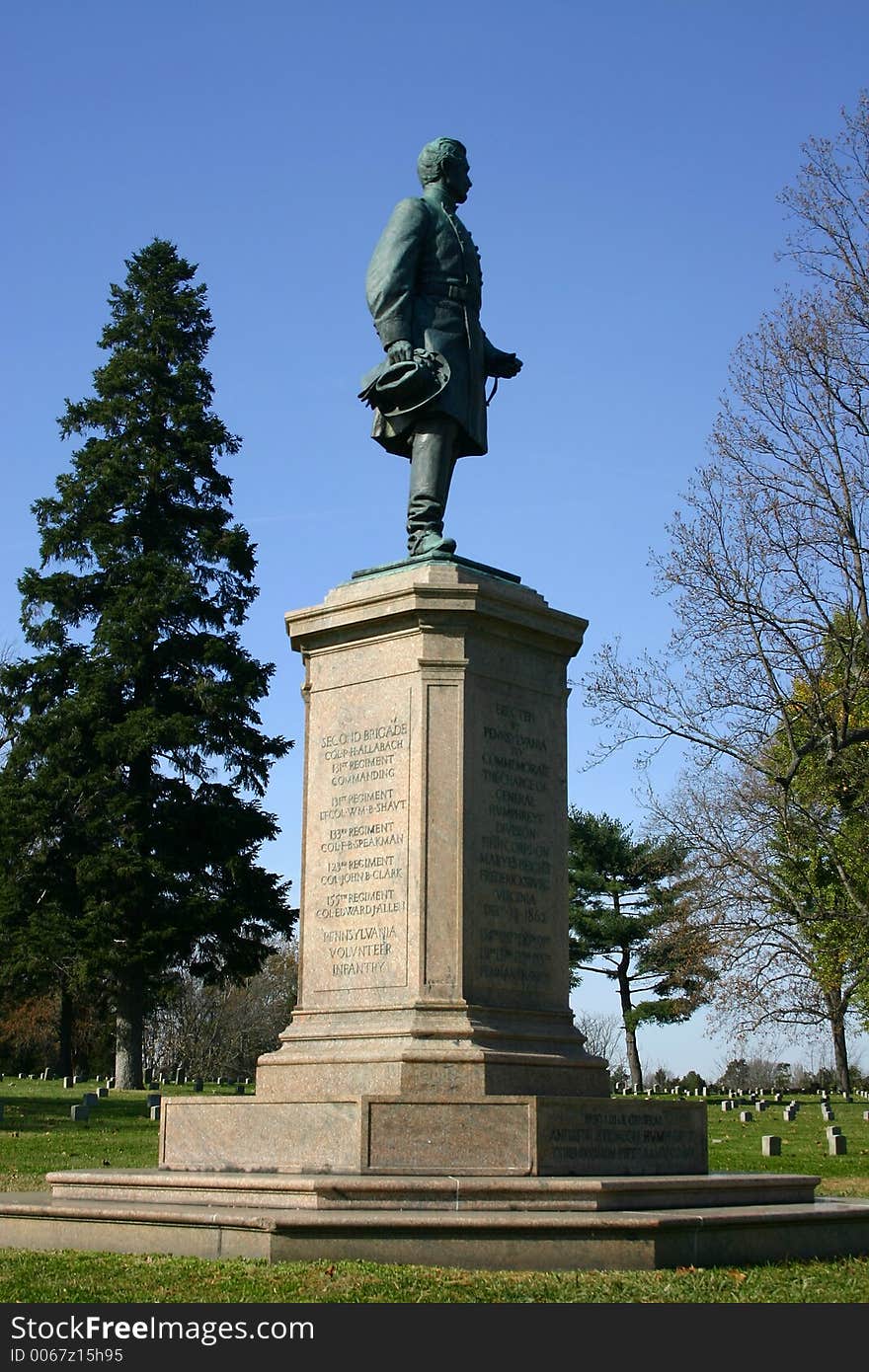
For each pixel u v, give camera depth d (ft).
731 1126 128.88
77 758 160.86
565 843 45.96
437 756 42.96
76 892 159.63
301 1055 42.01
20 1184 63.21
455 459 49.73
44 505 169.07
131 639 160.35
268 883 161.58
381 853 43.34
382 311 47.57
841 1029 129.80
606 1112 39.99
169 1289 30.17
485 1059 40.01
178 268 179.01
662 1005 219.82
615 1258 33.76
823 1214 38.78
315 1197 34.76
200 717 162.30
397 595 44.19
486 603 44.27
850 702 100.17
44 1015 254.06
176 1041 278.67
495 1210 34.83
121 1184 38.78
